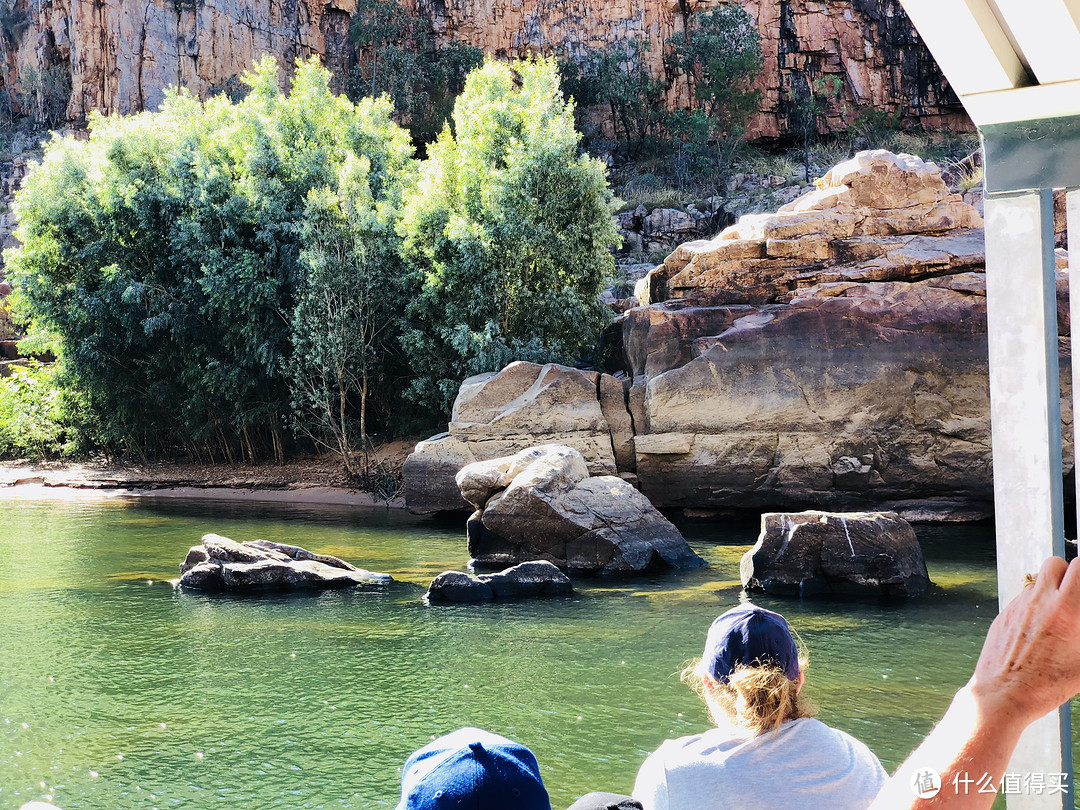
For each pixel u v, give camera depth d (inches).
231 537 690.8
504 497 579.2
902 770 38.2
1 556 606.5
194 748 272.2
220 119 1220.5
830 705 301.4
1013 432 47.7
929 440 759.7
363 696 319.6
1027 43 42.6
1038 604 38.0
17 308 1168.2
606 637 397.4
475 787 65.2
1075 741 249.3
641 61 2383.1
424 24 2471.7
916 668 343.0
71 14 2207.2
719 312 820.0
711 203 1808.6
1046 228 47.1
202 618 436.8
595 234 1008.2
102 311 1095.6
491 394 830.5
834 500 776.9
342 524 769.6
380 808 230.8
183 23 2246.6
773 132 2348.7
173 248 1107.3
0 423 1264.8
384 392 1100.5
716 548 644.1
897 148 2017.7
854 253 823.1
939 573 533.3
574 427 810.8
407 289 1023.0
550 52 2437.3
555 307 981.2
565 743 272.5
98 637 400.8
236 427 1108.5
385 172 1147.3
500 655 370.0
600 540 559.8
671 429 799.7
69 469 1175.6
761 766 82.2
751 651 86.1
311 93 1146.7
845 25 2320.4
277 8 2390.5
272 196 1069.8
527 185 976.3
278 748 271.7
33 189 1141.1
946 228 828.0
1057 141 46.3
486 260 972.6
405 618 437.1
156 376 1157.7
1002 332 48.0
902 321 766.5
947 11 41.8
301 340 994.7
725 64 2225.6
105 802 235.3
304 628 416.8
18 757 265.4
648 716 295.1
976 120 48.0
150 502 950.4
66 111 2252.7
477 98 1042.1
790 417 780.0
